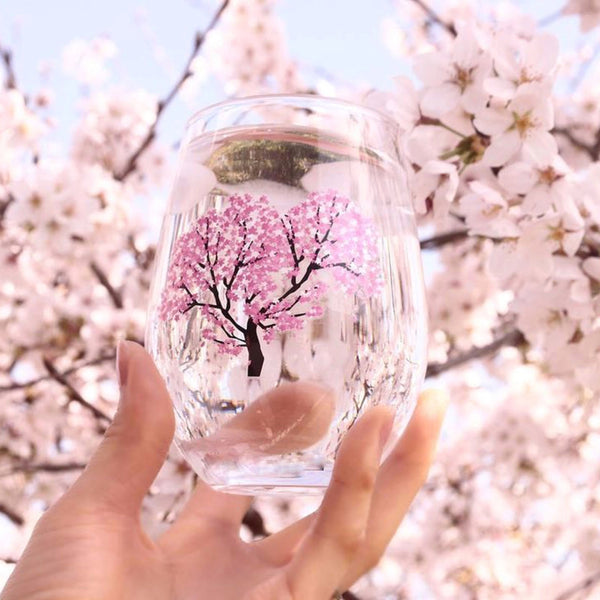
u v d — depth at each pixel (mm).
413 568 1611
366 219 296
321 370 287
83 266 1240
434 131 500
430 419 369
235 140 301
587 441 1468
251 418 290
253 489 304
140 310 1343
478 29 487
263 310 287
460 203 524
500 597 1616
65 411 1409
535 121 485
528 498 1517
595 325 597
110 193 1186
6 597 318
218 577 357
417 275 322
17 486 1380
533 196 501
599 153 1037
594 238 539
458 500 1574
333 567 308
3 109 1229
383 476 373
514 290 793
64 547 319
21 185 1110
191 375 296
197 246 297
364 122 311
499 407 1528
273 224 290
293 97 303
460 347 1398
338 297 288
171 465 996
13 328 1306
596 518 1526
